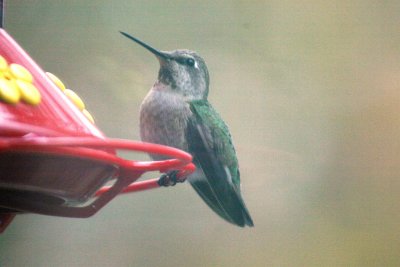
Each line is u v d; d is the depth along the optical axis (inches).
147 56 389.1
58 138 159.6
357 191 411.2
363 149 414.9
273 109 399.5
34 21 381.1
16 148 157.1
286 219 402.3
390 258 409.7
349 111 415.8
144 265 396.8
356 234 407.5
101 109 376.2
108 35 387.5
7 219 208.8
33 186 178.2
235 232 400.8
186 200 401.1
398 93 418.0
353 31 422.9
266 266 402.3
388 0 434.0
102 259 395.2
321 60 414.3
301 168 402.3
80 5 385.4
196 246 401.7
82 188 184.1
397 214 401.1
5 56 189.8
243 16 408.5
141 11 392.8
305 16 414.6
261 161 397.4
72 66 381.1
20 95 174.9
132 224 399.9
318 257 405.4
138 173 183.5
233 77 402.0
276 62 407.8
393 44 432.8
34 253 390.6
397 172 417.4
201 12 401.4
